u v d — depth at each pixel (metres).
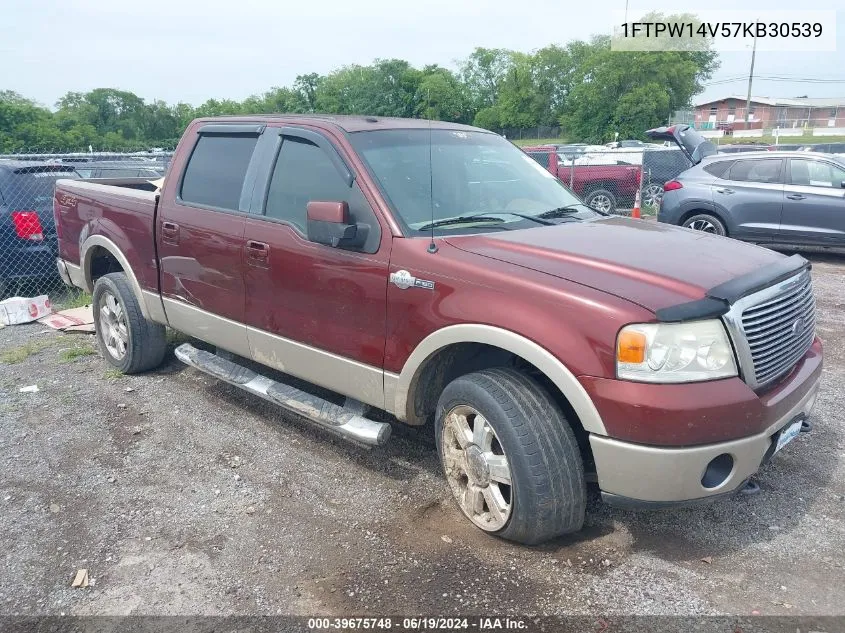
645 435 2.81
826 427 4.54
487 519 3.35
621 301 2.88
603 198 15.59
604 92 46.06
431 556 3.27
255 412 4.98
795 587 3.00
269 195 4.27
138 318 5.45
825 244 10.28
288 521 3.60
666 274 3.06
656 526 3.49
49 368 5.99
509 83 56.59
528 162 4.82
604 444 2.91
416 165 4.02
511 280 3.13
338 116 4.39
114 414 4.98
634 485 2.90
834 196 10.06
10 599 3.06
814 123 66.31
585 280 3.03
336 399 4.90
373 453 4.32
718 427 2.83
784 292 3.27
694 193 11.11
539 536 3.16
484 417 3.21
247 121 4.62
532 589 3.02
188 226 4.70
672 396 2.79
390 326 3.56
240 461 4.25
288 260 4.01
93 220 5.71
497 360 3.63
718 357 2.89
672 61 44.88
